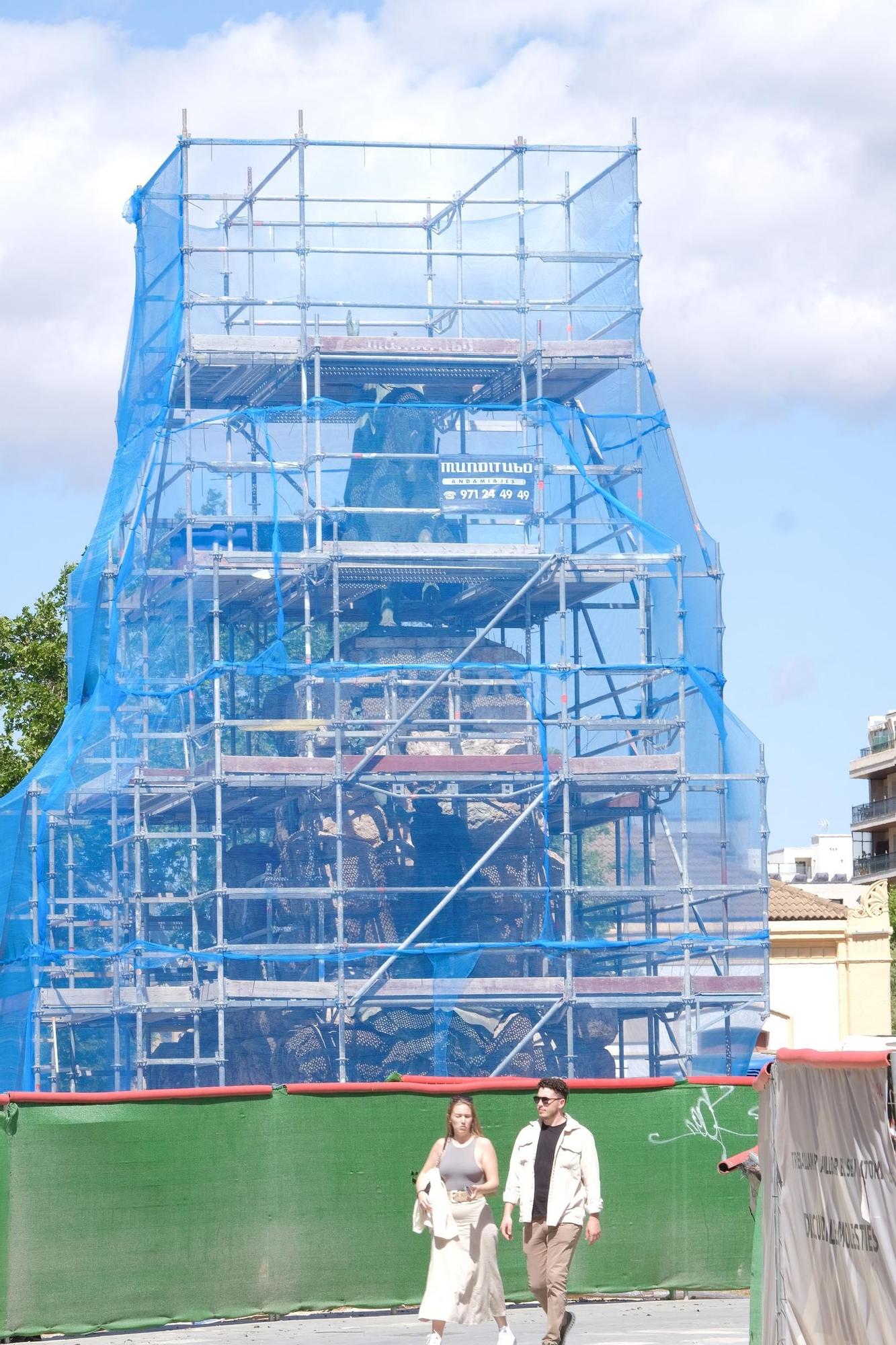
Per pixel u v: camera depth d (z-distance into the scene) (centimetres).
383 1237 1734
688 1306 1758
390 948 2808
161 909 3089
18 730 4647
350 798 2909
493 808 2981
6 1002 2892
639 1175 1816
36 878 2911
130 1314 1650
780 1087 1143
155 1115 1683
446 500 3061
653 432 3098
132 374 3309
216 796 2822
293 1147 1723
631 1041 3170
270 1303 1700
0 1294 1611
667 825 2966
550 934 2845
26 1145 1641
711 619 2989
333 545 2948
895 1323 1002
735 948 2902
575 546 3162
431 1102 1761
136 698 2958
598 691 3084
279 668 2866
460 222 3262
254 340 3102
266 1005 2769
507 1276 1781
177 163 3145
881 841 11862
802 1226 1115
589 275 3244
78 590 3341
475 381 3294
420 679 2989
